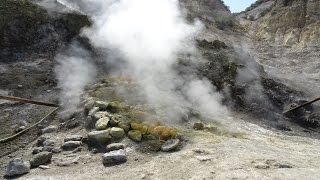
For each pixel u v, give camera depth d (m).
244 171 5.00
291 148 6.62
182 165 5.35
